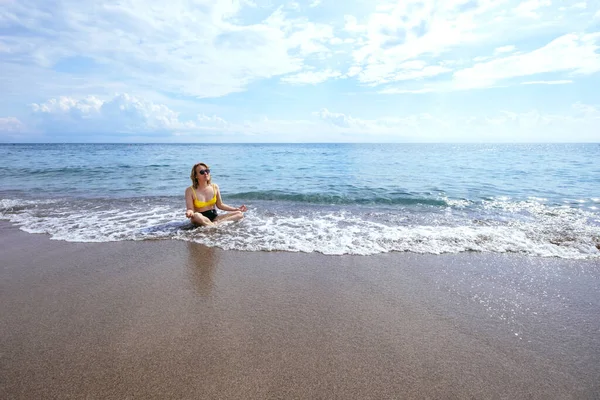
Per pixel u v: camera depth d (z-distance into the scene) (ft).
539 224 20.88
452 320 9.47
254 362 7.43
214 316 9.60
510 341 8.41
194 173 21.24
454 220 22.18
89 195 33.19
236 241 17.35
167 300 10.66
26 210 25.32
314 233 18.90
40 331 8.73
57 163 75.15
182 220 22.04
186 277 12.66
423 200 29.60
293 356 7.68
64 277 12.61
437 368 7.30
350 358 7.62
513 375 7.08
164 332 8.68
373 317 9.61
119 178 47.65
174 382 6.75
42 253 15.44
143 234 18.61
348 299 10.81
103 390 6.51
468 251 15.80
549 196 31.58
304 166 69.36
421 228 19.93
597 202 28.55
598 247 16.16
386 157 105.91
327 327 9.02
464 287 11.79
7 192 35.04
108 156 109.70
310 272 13.23
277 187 38.29
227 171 58.59
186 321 9.29
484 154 128.26
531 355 7.82
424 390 6.61
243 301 10.62
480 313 9.90
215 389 6.55
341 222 21.67
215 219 21.85
